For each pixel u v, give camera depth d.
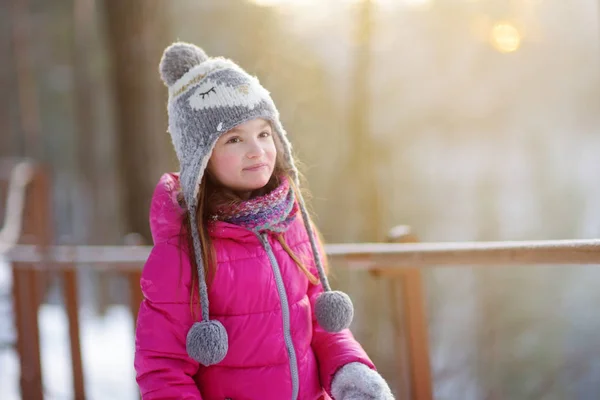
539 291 10.56
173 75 1.42
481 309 9.99
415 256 1.91
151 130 5.57
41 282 5.40
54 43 15.33
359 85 9.27
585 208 13.47
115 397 3.62
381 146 11.73
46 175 5.70
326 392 1.43
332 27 9.80
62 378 3.84
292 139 8.45
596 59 11.16
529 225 13.62
